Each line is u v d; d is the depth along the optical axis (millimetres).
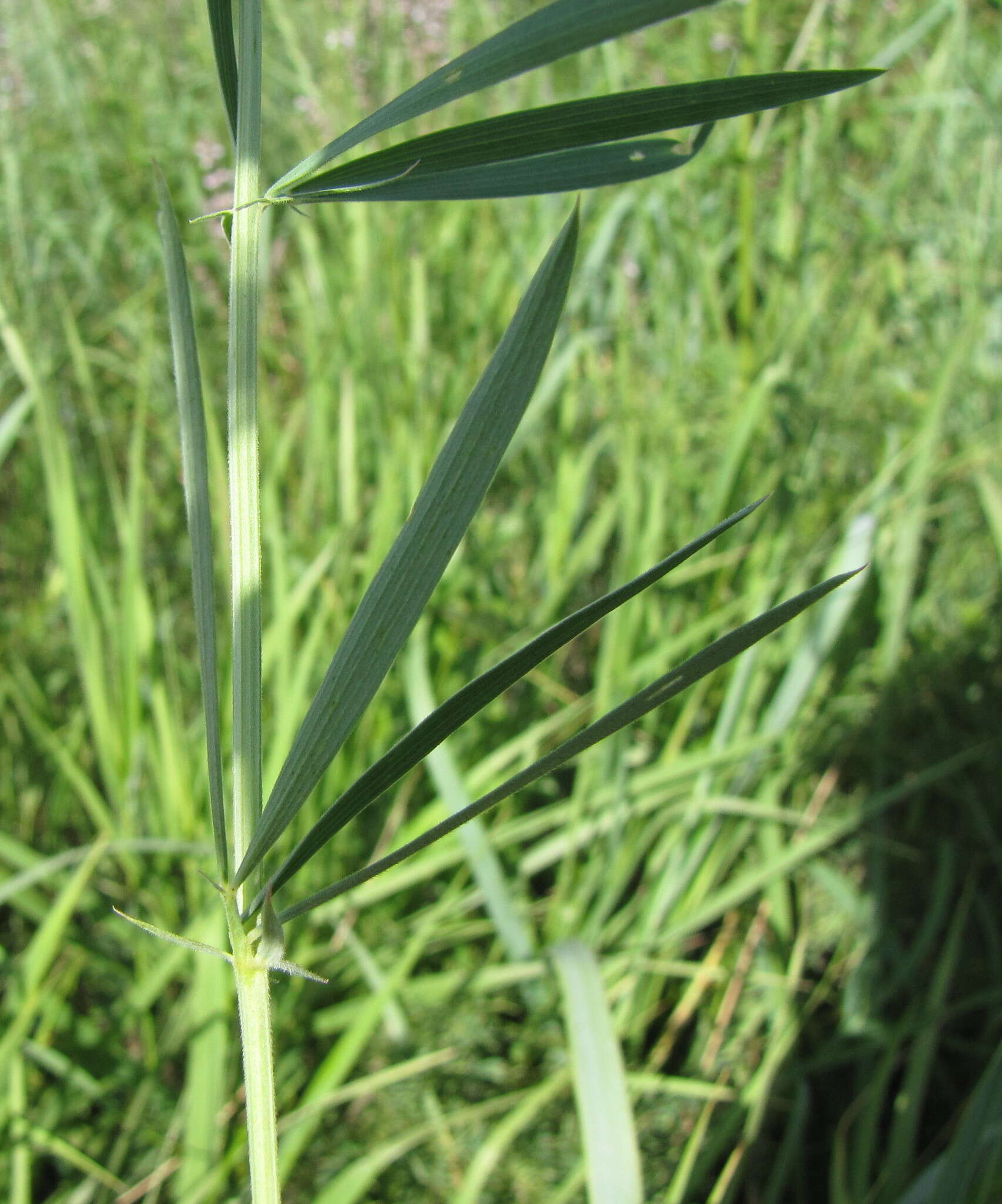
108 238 645
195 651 457
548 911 383
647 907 362
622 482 416
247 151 115
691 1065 344
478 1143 312
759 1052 349
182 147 630
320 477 469
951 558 485
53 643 441
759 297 543
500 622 427
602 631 475
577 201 102
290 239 600
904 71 700
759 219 562
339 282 539
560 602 422
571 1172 303
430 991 336
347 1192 276
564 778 436
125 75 700
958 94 594
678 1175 273
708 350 498
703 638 408
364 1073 334
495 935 387
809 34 452
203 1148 282
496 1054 339
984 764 400
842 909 379
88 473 482
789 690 375
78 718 394
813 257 528
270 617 406
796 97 104
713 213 590
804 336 481
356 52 598
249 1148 112
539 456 497
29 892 337
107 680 404
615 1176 231
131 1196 293
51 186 671
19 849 332
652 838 379
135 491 365
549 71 646
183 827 357
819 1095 360
